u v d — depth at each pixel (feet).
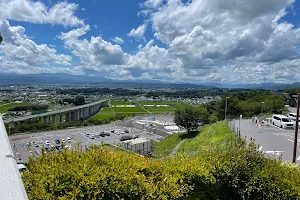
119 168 12.98
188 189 16.35
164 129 281.74
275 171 21.16
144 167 14.97
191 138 130.52
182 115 153.17
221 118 188.55
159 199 13.82
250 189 19.86
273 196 20.07
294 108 176.45
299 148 58.34
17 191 6.17
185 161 18.65
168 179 15.30
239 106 180.04
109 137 257.14
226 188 20.11
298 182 20.75
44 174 10.71
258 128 92.22
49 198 9.87
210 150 23.68
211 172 18.83
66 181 10.85
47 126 294.66
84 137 256.32
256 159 21.80
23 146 204.54
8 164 7.64
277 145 61.46
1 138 10.00
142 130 296.30
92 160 12.94
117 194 11.87
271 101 166.81
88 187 10.97
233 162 20.56
